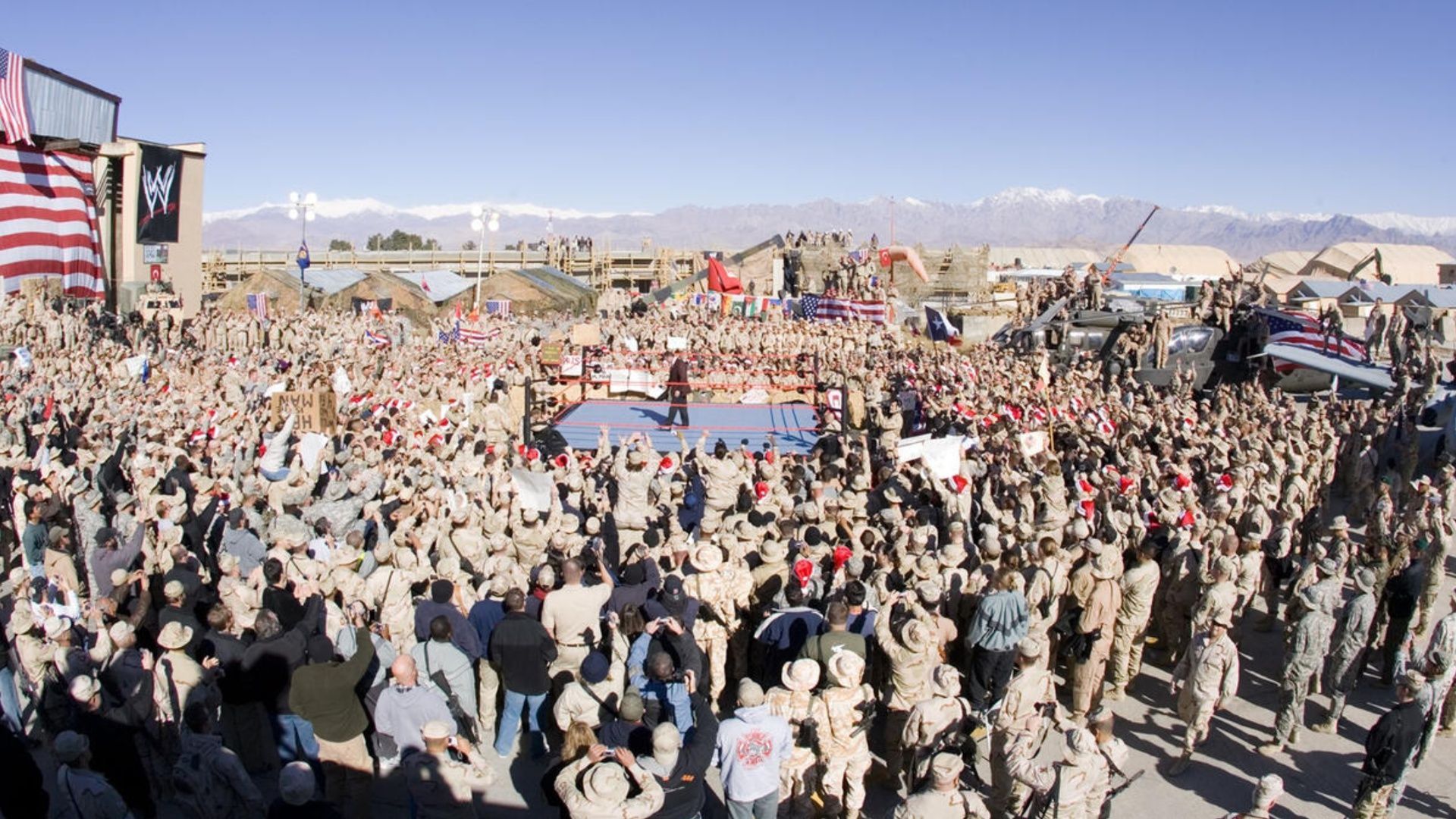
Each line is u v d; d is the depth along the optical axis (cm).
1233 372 3606
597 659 885
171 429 1947
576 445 2403
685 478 1738
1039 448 1872
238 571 1020
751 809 782
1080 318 3884
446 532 1237
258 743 961
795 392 3080
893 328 4862
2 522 1501
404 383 2802
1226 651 998
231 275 8981
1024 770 771
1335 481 2483
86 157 4600
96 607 1074
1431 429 2750
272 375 3036
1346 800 991
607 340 4125
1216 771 1041
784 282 7931
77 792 716
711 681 1036
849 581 1033
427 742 764
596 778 683
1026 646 869
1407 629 1223
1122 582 1155
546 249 9950
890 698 968
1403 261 8569
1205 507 1493
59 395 2378
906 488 1543
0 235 4119
